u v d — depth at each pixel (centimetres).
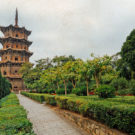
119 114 353
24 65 4109
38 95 1736
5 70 5147
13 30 5450
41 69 3738
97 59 1066
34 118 796
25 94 3272
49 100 1274
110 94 766
